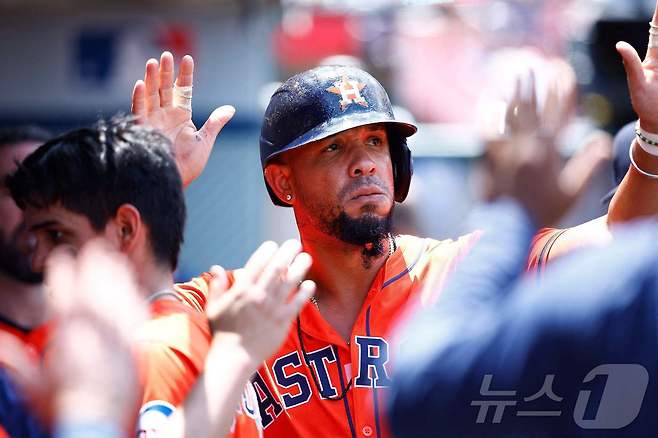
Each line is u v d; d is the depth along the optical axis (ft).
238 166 79.46
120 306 17.01
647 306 17.88
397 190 35.76
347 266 33.78
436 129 79.41
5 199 28.76
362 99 33.60
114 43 79.97
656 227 18.99
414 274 33.73
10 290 28.73
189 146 32.83
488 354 17.71
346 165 33.14
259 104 79.51
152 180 25.36
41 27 80.23
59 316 16.84
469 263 21.11
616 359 17.85
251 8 78.07
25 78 80.89
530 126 24.39
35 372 17.21
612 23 79.71
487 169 24.03
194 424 21.63
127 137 25.71
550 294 17.99
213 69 79.30
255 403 27.61
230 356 22.38
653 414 18.03
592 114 78.38
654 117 29.07
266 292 22.99
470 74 83.76
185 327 24.73
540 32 80.94
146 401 23.08
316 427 32.07
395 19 89.04
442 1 86.12
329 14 90.58
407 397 17.72
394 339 32.14
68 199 24.89
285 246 23.77
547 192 23.48
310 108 33.45
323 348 32.78
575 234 29.81
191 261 79.77
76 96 80.64
